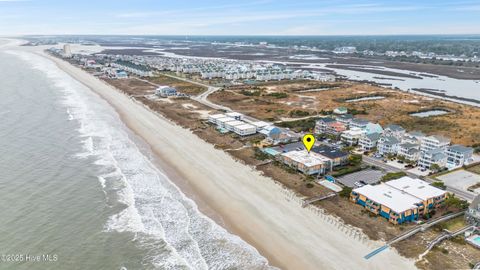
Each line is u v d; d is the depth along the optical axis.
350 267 46.34
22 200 62.94
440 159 80.00
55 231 53.94
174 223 57.03
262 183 72.25
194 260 47.84
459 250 50.06
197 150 92.50
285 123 117.50
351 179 74.62
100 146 93.00
